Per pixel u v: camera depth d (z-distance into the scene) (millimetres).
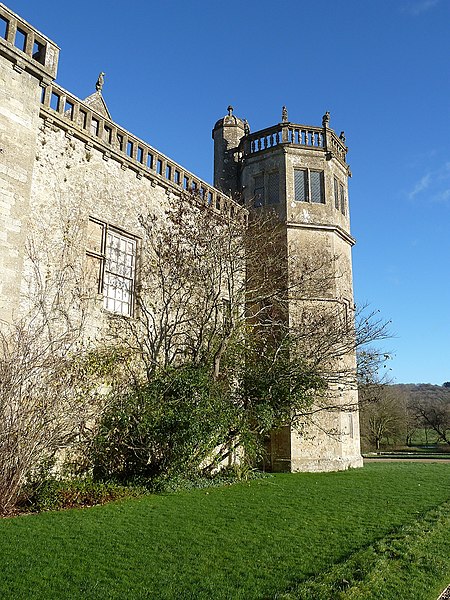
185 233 13328
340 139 20297
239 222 13867
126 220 12969
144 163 13719
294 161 18391
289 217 17656
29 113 10398
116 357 11547
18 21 10336
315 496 10125
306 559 5711
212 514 7977
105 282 12258
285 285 15117
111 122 12789
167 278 13297
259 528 7102
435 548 6430
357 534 6898
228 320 13078
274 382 13117
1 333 8773
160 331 12328
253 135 19391
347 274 19125
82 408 9219
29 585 4676
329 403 15648
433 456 29562
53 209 10977
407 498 10000
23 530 6461
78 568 5152
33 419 7980
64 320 10703
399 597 4816
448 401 48781
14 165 9898
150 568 5246
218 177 20328
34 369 8602
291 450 15797
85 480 9617
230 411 11711
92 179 12117
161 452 10492
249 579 5031
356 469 16844
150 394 10711
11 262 9570
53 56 11141
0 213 9492
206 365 12023
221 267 13172
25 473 7898
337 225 18250
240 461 13836
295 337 13578
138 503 8664
